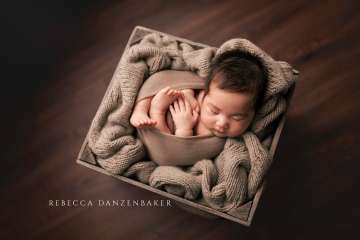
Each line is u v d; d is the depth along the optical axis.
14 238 0.89
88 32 0.97
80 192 0.91
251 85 0.61
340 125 0.90
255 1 0.96
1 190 0.91
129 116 0.69
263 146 0.68
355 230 0.85
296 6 0.96
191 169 0.69
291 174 0.88
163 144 0.67
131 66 0.70
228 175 0.65
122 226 0.89
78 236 0.88
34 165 0.92
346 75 0.92
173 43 0.74
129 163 0.68
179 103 0.69
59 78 0.96
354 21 0.94
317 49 0.93
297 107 0.91
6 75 0.96
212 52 0.71
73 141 0.93
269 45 0.94
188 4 0.97
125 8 0.98
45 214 0.90
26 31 0.97
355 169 0.88
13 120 0.94
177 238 0.87
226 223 0.87
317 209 0.86
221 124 0.64
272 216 0.86
